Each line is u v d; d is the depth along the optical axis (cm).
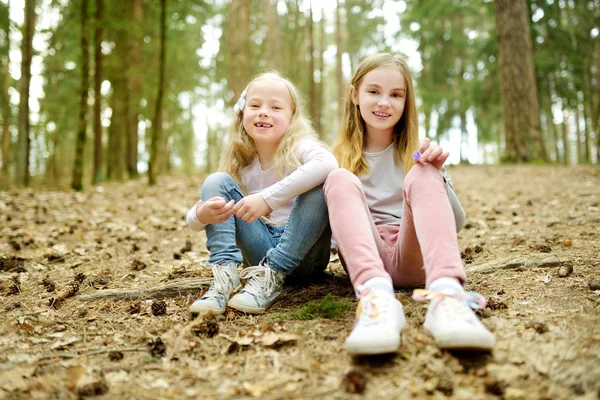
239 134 227
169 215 491
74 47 986
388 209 217
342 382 132
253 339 165
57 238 386
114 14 916
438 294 148
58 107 1292
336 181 180
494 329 159
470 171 853
